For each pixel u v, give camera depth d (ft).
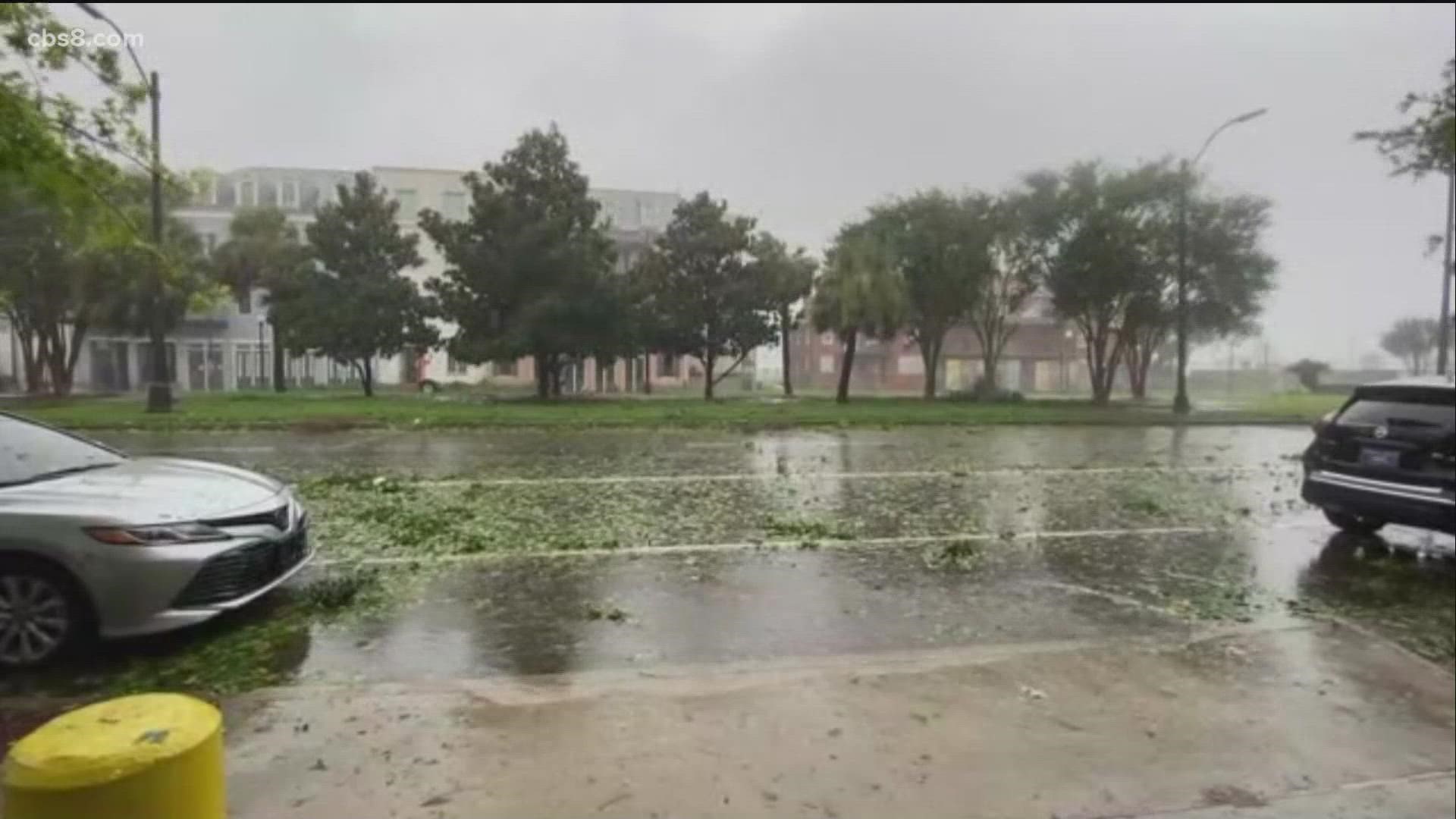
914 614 17.87
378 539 23.68
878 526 26.66
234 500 16.25
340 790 10.23
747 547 23.53
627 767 11.03
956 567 21.75
